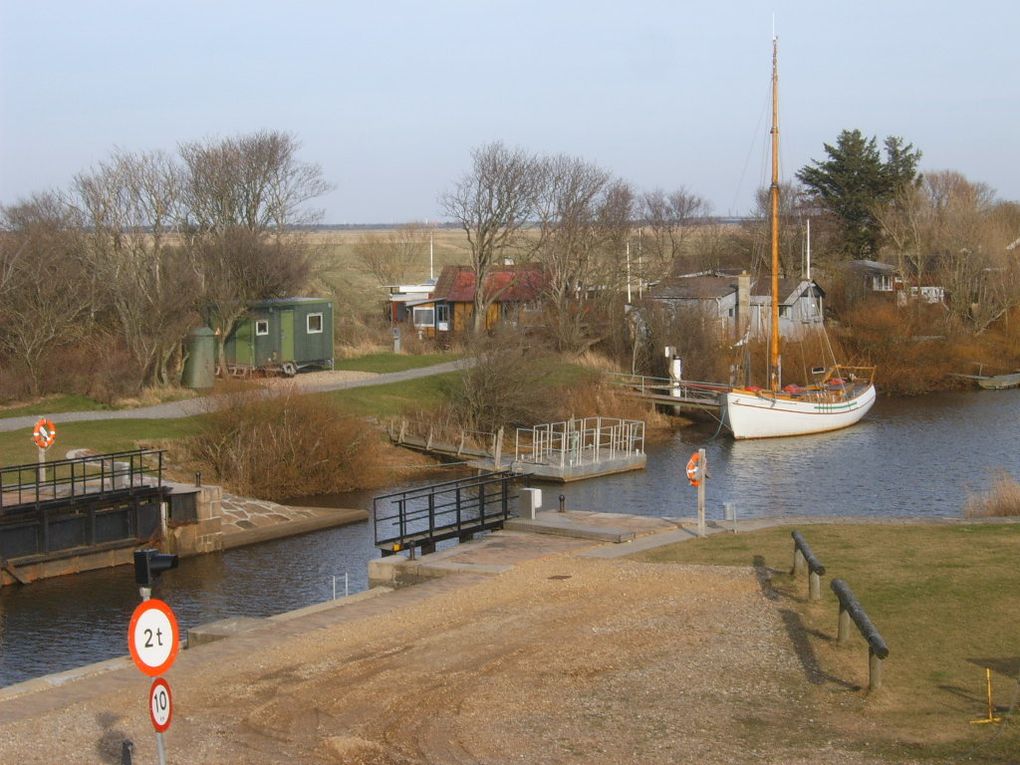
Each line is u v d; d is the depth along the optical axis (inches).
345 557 1082.7
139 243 1781.5
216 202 2210.9
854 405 2044.8
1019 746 394.0
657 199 4557.1
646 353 2364.7
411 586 716.0
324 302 2079.2
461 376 1831.9
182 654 568.7
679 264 3459.6
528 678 508.1
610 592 670.5
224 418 1395.2
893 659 505.4
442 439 1673.2
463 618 624.7
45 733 452.4
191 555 1098.1
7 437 1323.8
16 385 1583.4
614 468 1603.1
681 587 673.0
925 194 3543.3
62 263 1724.9
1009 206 3681.1
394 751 421.1
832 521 877.2
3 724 465.7
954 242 2859.3
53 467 1072.8
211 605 914.7
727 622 587.5
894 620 564.7
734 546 785.6
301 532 1193.4
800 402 1964.8
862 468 1620.3
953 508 1314.0
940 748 398.0
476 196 2650.1
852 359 2539.4
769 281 2748.5
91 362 1662.2
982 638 529.3
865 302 2901.1
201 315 1871.3
